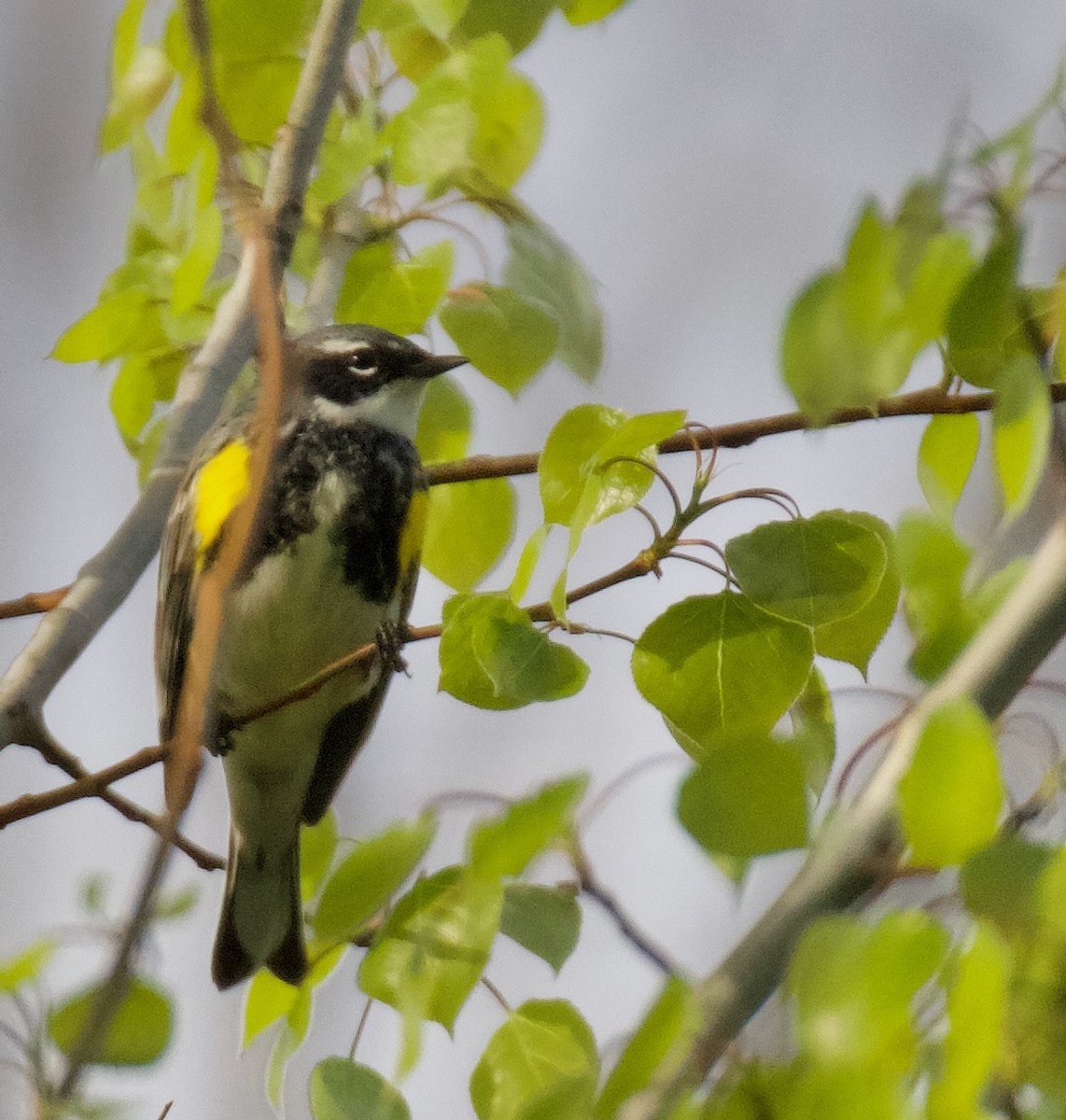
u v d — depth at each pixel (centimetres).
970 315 548
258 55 823
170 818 400
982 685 526
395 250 865
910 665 604
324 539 915
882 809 522
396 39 848
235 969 962
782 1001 509
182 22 803
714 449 645
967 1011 445
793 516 638
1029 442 527
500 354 830
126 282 842
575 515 609
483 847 584
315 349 922
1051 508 679
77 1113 607
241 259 871
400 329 847
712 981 509
